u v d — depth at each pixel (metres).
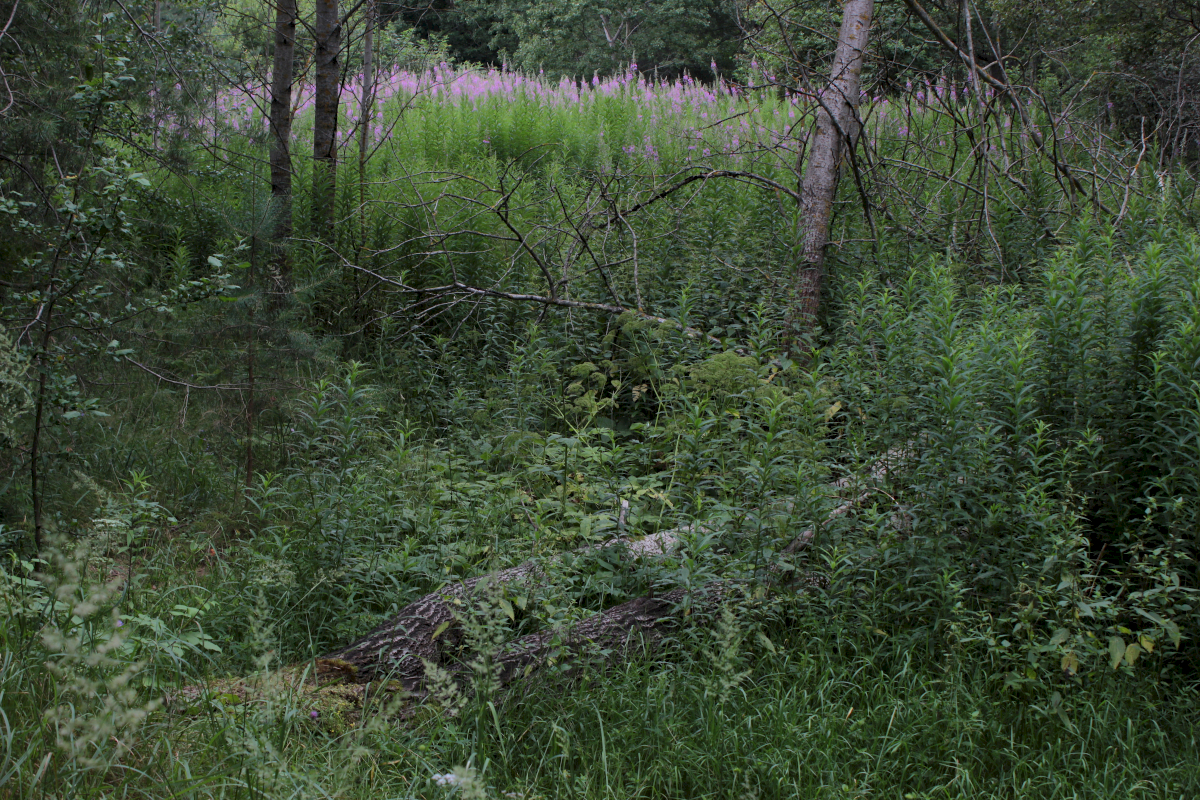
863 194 8.71
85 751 2.84
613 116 17.50
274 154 9.23
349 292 8.88
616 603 4.86
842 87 8.67
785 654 4.29
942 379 4.71
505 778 3.40
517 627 4.45
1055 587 4.21
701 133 14.74
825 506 4.80
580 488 5.62
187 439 6.25
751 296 8.20
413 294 9.10
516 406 6.73
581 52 39.06
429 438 7.33
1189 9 14.68
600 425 7.34
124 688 3.01
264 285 6.93
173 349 6.51
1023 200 9.59
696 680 4.06
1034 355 5.13
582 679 4.01
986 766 3.83
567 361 7.95
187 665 3.79
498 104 17.78
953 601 4.30
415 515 5.32
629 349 7.93
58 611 3.51
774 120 16.22
